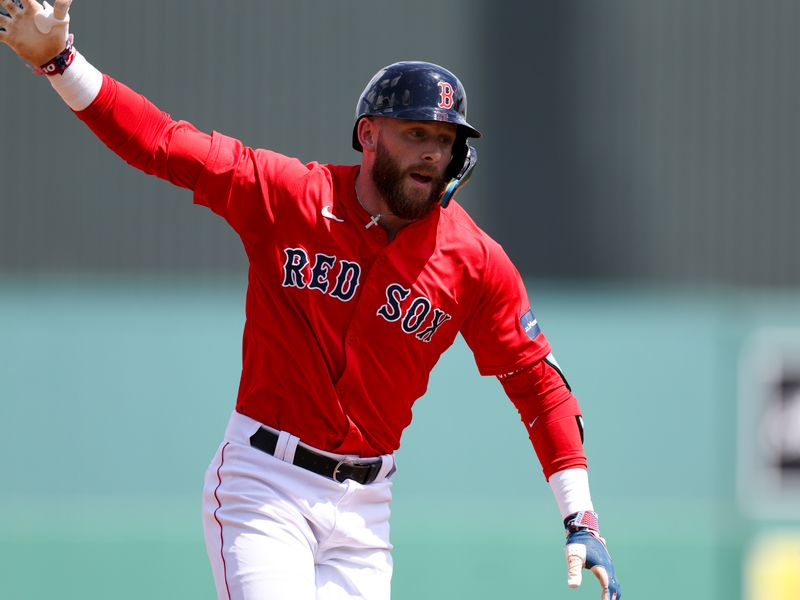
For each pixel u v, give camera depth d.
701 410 27.58
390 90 11.63
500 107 28.61
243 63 27.98
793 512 27.45
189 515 26.05
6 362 25.84
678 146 29.00
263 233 11.74
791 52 29.25
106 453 25.98
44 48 11.02
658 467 27.39
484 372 12.80
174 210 27.77
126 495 25.97
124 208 27.70
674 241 28.91
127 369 26.12
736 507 27.45
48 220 27.52
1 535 25.62
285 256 11.67
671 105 29.03
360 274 11.70
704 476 27.47
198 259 27.80
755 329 27.75
